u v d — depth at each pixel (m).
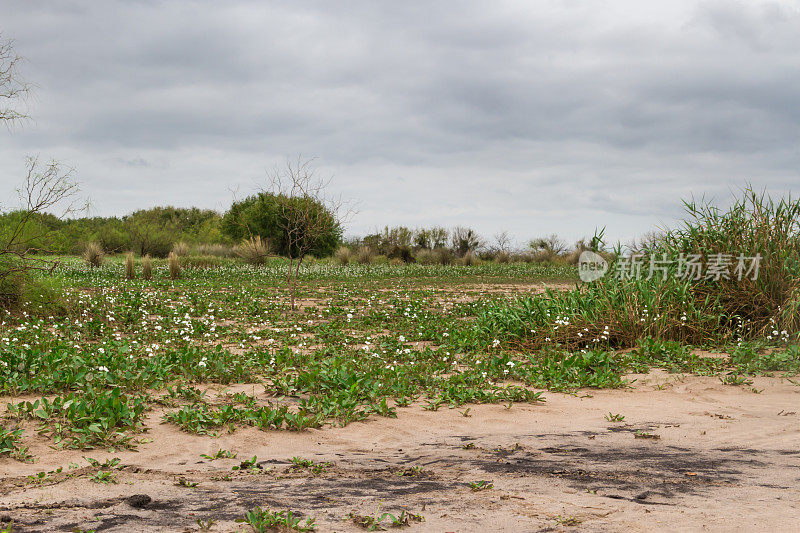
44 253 17.73
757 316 10.70
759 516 3.33
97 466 4.39
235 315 14.74
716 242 11.43
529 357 9.41
